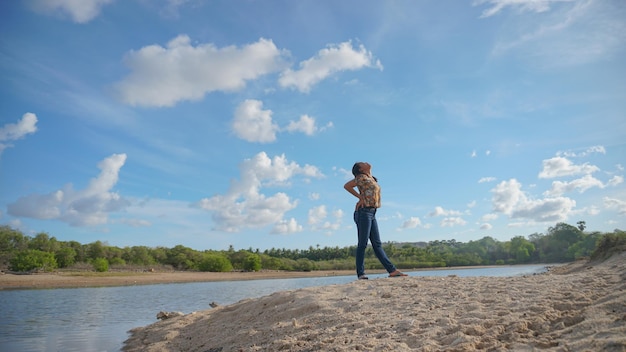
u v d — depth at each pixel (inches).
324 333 182.1
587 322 132.6
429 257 3998.5
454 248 4788.4
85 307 649.6
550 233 3400.6
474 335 147.1
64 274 2018.9
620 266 234.7
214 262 3221.0
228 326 253.6
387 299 223.5
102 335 345.4
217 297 877.2
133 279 1903.3
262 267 3688.5
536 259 3636.8
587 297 164.6
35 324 435.8
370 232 312.3
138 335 314.8
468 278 271.3
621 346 106.2
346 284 282.7
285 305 250.8
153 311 578.2
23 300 812.6
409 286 253.3
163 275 2410.2
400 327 169.8
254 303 287.4
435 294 221.0
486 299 192.1
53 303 735.7
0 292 1103.0
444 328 158.1
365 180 310.0
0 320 476.1
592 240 2753.4
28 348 295.1
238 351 193.0
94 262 2466.8
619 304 142.2
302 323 207.9
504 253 4141.2
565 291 183.3
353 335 169.9
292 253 5000.0
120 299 826.2
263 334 208.1
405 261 3774.6
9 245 2357.3
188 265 3186.5
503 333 144.3
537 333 139.3
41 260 2074.3
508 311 165.8
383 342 153.9
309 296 251.9
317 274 3048.7
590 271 247.9
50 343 314.7
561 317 146.6
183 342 249.9
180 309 610.2
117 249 2938.0
